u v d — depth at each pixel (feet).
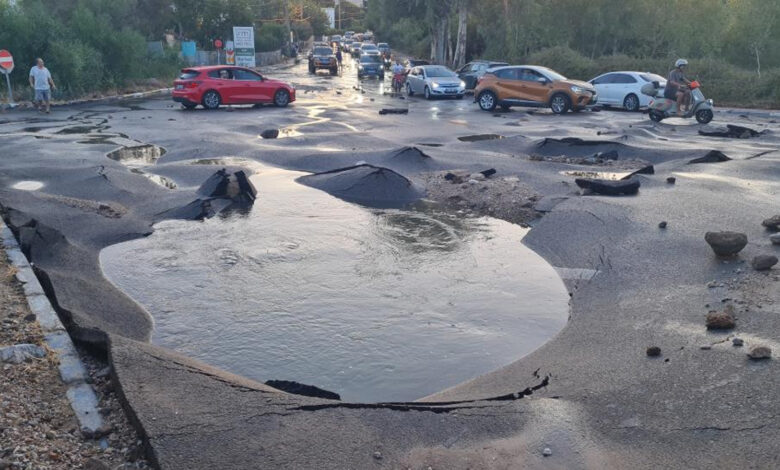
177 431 12.62
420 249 26.84
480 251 26.63
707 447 12.60
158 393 13.92
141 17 147.23
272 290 22.49
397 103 88.28
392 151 44.60
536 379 16.05
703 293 20.29
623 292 21.43
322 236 28.35
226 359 17.92
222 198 33.71
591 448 12.74
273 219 30.94
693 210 29.50
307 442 12.66
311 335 19.29
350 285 22.97
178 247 26.84
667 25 120.78
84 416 13.32
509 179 37.99
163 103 88.12
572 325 19.57
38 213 29.78
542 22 135.54
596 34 129.59
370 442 12.77
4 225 26.96
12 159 43.68
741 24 112.47
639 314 19.42
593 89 77.51
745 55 116.98
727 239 22.82
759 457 12.18
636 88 81.56
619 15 125.70
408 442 12.86
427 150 47.91
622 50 133.59
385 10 178.09
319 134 55.57
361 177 36.50
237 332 19.48
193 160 45.34
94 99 92.94
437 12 159.22
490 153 47.26
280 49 241.76
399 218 31.45
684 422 13.46
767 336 16.93
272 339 19.03
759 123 69.67
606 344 17.74
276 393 14.44
